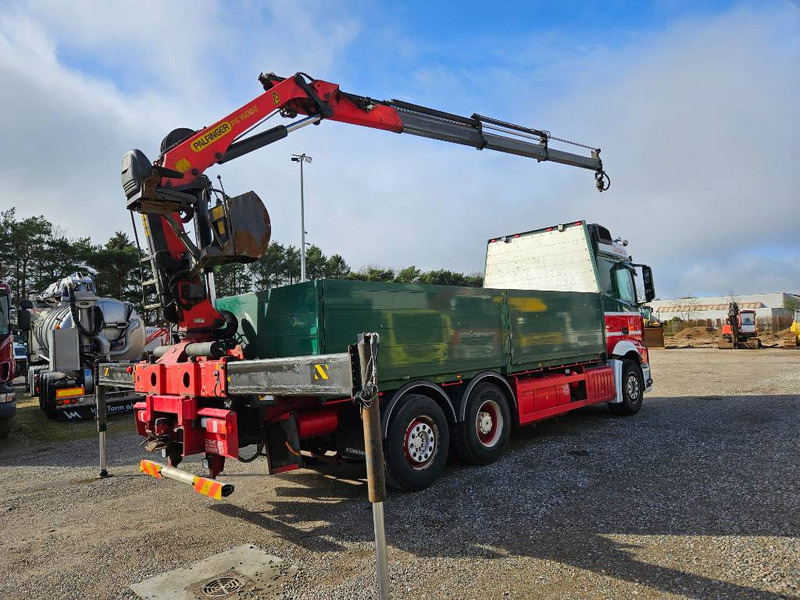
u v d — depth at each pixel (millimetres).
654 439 7078
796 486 4797
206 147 5277
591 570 3361
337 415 5227
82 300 11430
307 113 6691
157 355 5793
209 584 3410
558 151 9508
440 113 7953
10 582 3574
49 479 6461
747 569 3260
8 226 35562
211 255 4797
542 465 5996
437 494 5113
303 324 4746
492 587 3207
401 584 3293
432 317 5586
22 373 26859
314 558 3754
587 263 8828
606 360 8984
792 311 59906
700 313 65812
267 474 6199
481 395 6168
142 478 6285
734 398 10625
